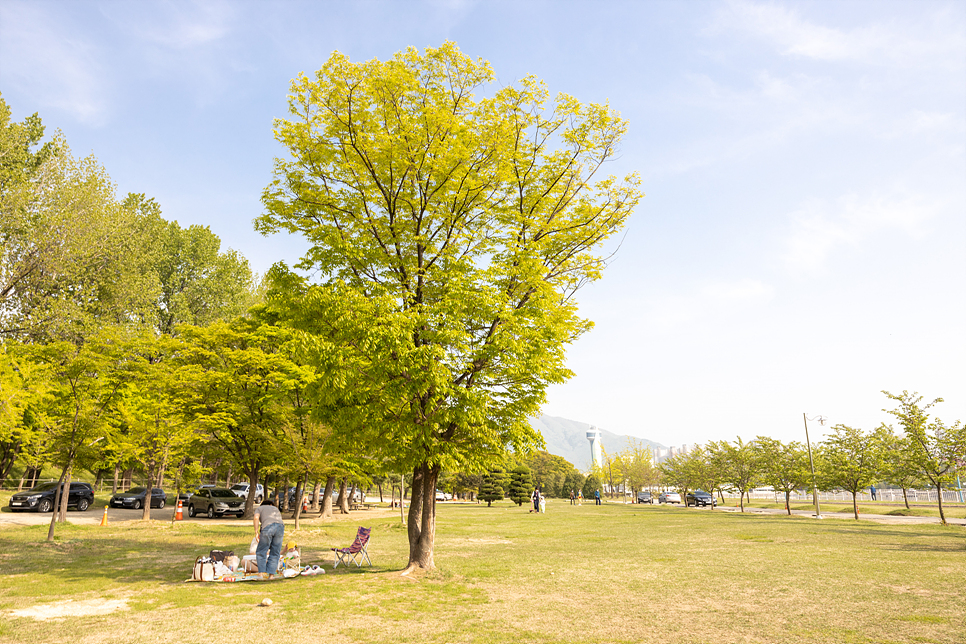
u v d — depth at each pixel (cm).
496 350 1152
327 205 1326
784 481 3719
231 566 1162
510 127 1280
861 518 3238
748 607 887
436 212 1337
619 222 1479
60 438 2211
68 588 1050
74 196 3119
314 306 1186
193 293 4606
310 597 972
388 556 1566
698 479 4903
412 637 727
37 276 3042
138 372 2334
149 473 2545
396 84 1211
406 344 1075
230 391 2827
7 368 1595
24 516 2631
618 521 3120
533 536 2225
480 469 1223
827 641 686
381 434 1215
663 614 849
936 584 1041
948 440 2559
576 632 750
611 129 1436
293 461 2458
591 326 1363
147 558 1462
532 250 1279
